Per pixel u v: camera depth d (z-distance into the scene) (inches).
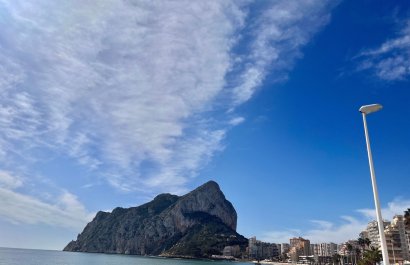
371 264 6136.8
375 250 6171.3
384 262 1147.3
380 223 1190.3
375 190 1233.4
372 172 1259.8
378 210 1206.9
